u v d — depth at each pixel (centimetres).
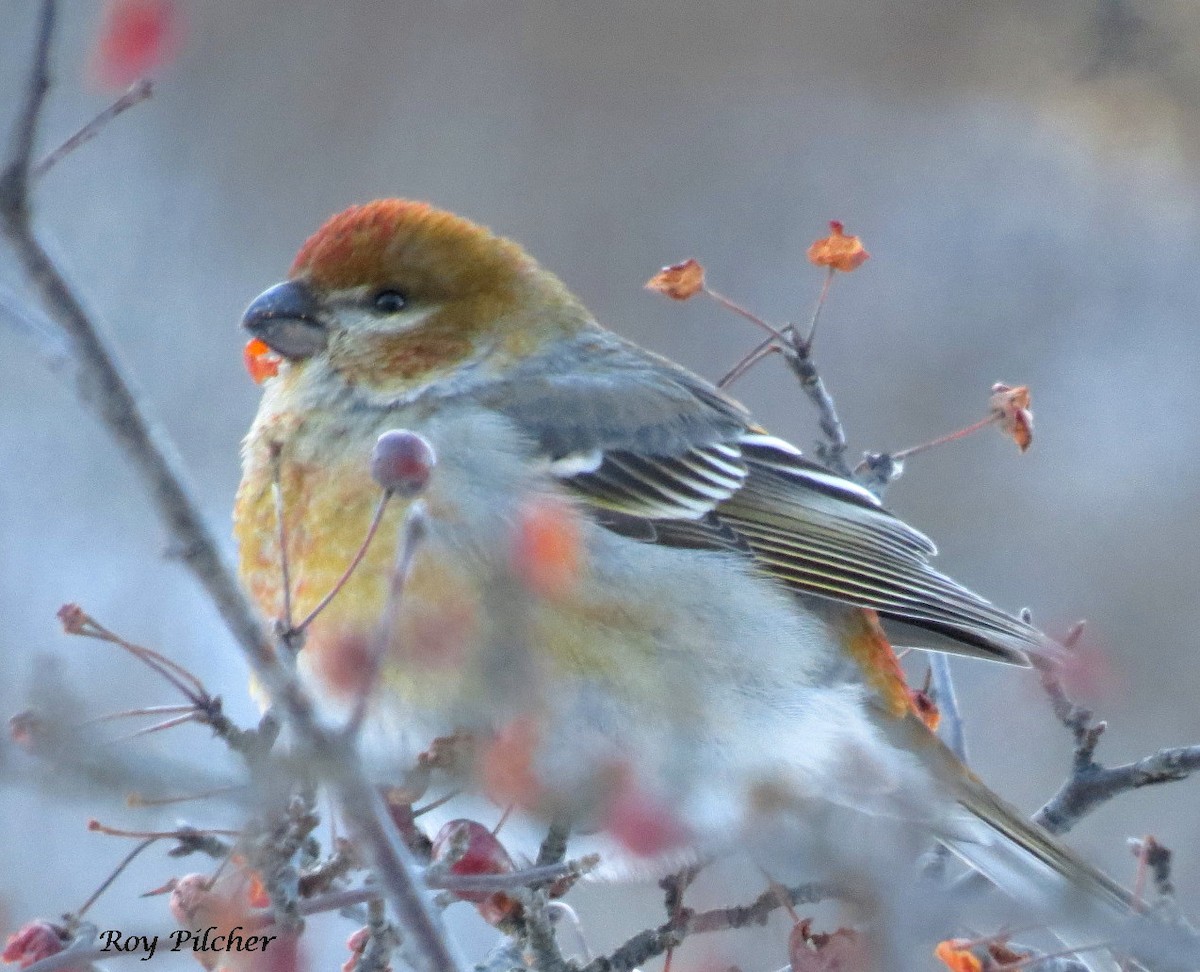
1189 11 1917
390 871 523
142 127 1770
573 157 1898
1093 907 554
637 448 909
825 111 1972
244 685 1330
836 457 931
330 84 1850
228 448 1547
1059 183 1942
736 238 1875
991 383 1753
